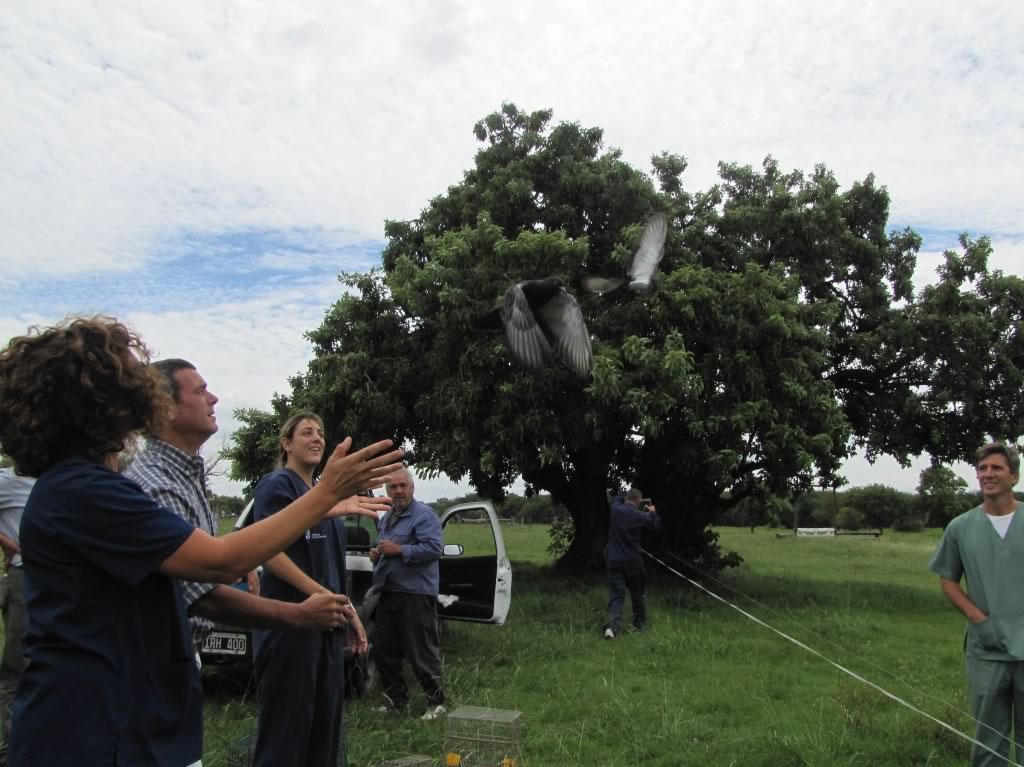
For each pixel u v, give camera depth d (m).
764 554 29.17
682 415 14.55
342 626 4.18
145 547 2.16
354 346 16.12
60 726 2.07
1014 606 4.74
